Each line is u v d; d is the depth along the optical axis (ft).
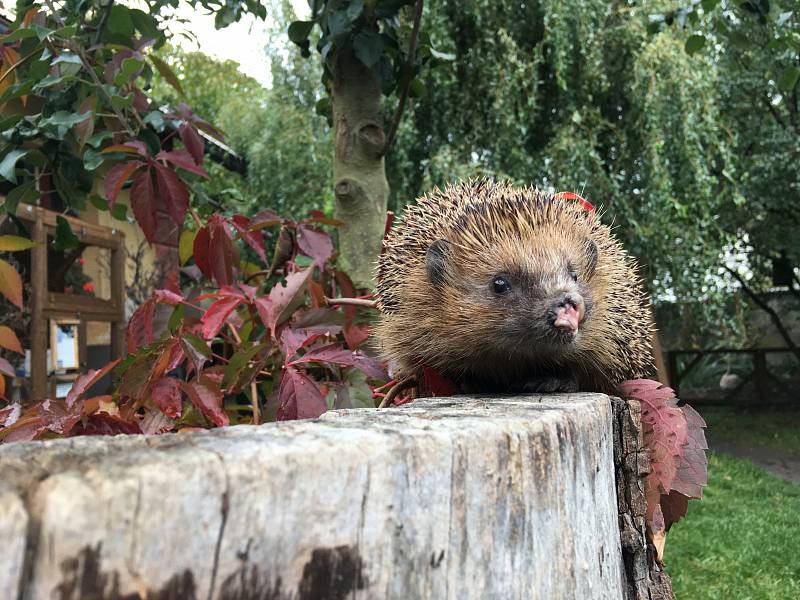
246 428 0.72
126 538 0.49
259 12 2.00
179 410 1.30
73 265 3.24
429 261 1.30
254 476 0.55
